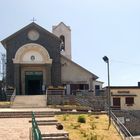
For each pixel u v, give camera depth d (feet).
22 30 164.76
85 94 143.43
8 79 162.50
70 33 195.00
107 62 108.37
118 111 136.15
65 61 168.86
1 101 148.87
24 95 151.64
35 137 41.86
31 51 163.84
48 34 166.09
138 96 157.79
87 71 169.07
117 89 156.97
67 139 73.46
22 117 104.42
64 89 149.89
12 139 69.97
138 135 135.44
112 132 92.22
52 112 107.76
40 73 165.27
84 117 98.37
